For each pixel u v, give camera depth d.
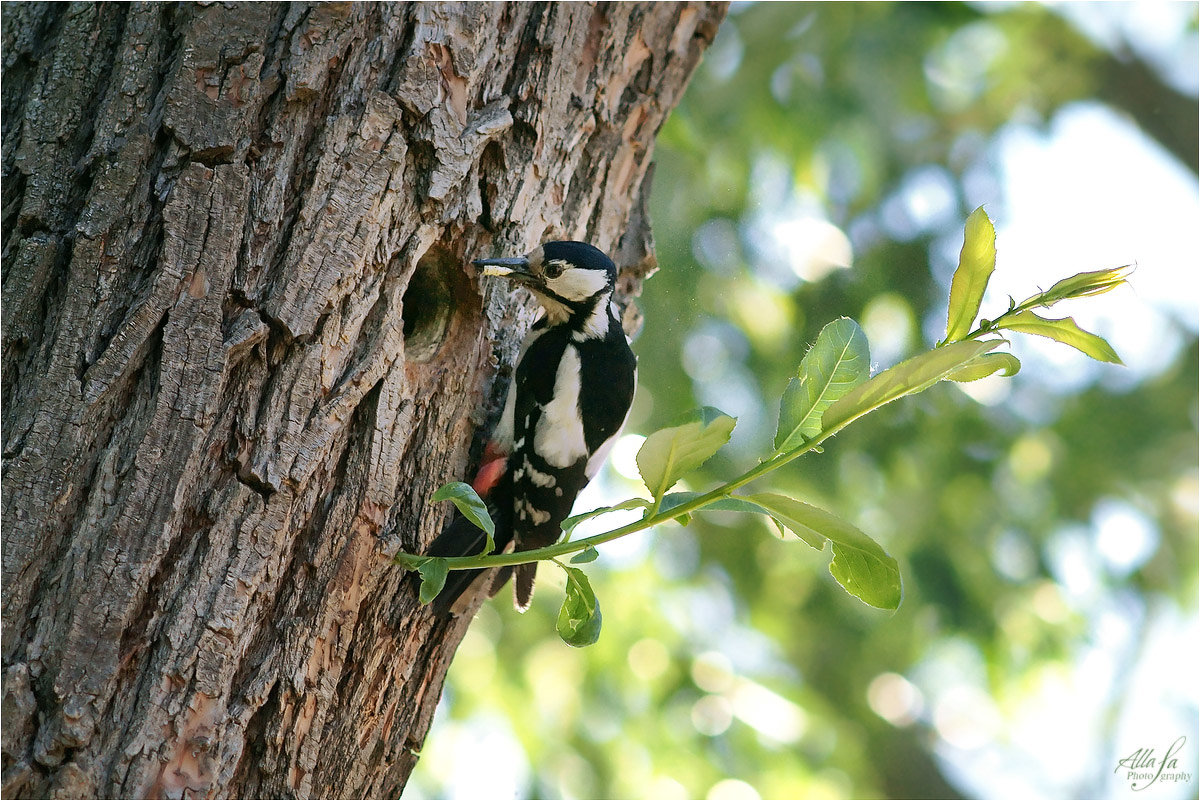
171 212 5.53
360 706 6.01
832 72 16.58
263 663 5.49
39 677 4.90
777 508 5.38
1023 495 16.23
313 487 5.76
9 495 5.05
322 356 5.78
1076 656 15.80
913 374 4.91
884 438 15.90
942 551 15.71
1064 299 4.93
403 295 6.47
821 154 16.12
